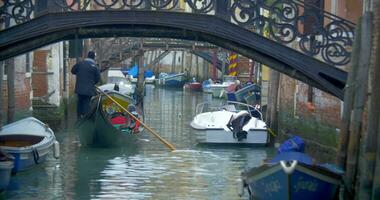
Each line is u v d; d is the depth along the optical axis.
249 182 13.21
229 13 14.30
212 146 22.95
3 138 17.78
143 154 21.05
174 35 14.74
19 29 14.14
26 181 16.19
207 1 15.98
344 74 14.19
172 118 33.66
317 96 19.88
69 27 14.22
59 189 15.37
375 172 11.75
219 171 18.12
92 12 14.20
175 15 14.28
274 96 23.02
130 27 14.57
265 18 14.30
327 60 14.23
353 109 13.19
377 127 12.02
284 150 13.80
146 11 14.27
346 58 14.18
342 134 13.49
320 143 19.33
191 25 14.30
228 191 15.36
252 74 42.31
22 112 24.30
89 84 22.77
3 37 14.14
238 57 50.25
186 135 26.14
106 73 52.50
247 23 14.33
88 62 22.80
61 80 31.17
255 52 14.71
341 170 12.99
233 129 22.80
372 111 12.03
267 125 23.28
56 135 25.31
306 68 14.28
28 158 16.88
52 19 14.20
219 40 14.75
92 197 14.55
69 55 35.56
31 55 26.47
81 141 22.33
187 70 74.69
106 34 14.66
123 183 16.23
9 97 20.67
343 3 18.66
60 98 30.41
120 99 24.80
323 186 12.12
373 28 13.65
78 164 18.83
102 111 21.45
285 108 24.84
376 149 12.05
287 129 24.14
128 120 24.11
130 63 75.94
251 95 35.25
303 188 11.98
